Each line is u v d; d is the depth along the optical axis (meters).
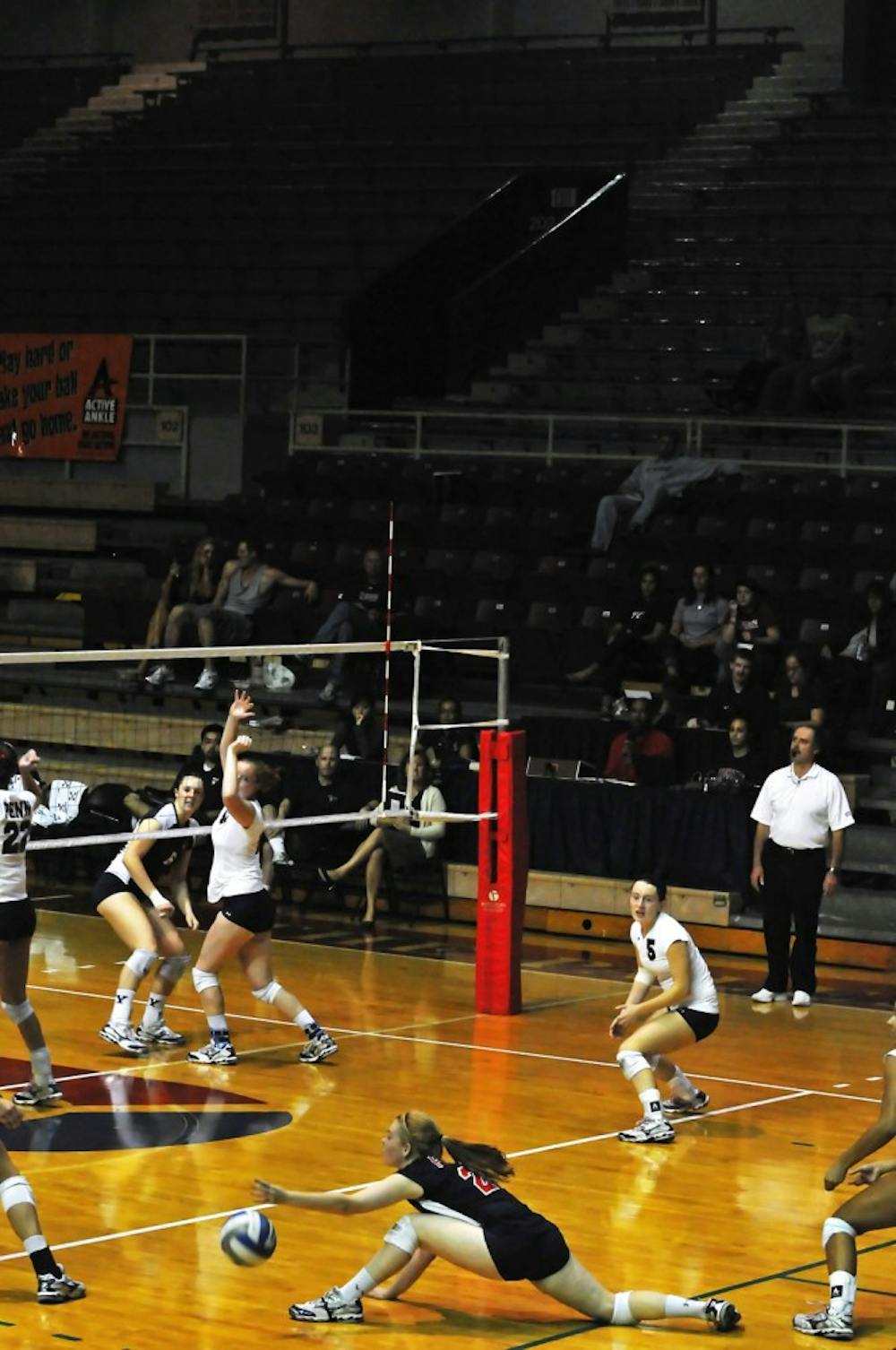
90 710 21.66
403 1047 13.23
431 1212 7.63
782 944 15.34
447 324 28.50
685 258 28.56
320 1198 7.45
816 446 24.08
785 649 18.92
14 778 10.96
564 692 20.55
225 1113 11.20
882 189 28.41
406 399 27.61
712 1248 8.84
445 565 22.45
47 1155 10.17
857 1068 13.00
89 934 17.34
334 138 33.69
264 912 12.53
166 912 12.81
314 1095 11.75
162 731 21.06
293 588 22.22
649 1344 7.50
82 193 33.12
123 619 22.83
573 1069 12.68
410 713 20.17
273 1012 14.39
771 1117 11.53
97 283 31.44
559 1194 9.69
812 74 32.03
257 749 20.48
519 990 14.56
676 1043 11.15
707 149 30.50
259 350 28.91
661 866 17.61
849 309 26.27
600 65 33.38
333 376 28.33
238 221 31.83
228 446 26.42
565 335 27.98
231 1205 9.30
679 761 18.30
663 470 22.19
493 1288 8.23
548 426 24.73
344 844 18.77
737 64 32.44
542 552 22.45
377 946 17.25
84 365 26.95
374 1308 7.89
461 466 24.70
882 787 18.34
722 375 24.98
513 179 29.12
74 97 36.88
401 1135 7.69
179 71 37.09
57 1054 12.71
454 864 18.55
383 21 36.75
